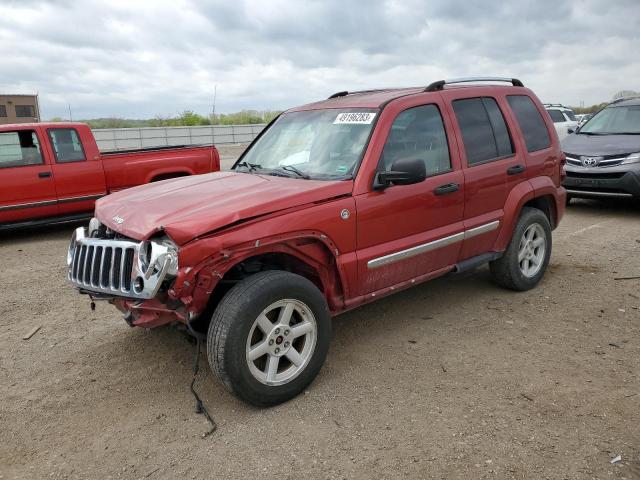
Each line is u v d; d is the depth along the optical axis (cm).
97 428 355
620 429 331
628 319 498
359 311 533
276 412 363
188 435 343
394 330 487
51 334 509
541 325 489
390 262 431
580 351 437
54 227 1053
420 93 475
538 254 580
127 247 352
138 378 418
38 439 345
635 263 666
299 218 372
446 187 464
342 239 397
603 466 298
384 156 429
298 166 453
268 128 539
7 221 898
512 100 559
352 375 408
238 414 363
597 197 967
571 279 611
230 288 377
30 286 658
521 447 317
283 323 365
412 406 364
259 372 359
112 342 486
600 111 1108
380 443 326
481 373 405
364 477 297
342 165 426
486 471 298
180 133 3612
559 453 310
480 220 503
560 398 368
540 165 562
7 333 515
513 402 364
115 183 978
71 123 942
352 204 401
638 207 1037
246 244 348
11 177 884
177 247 334
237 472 306
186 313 343
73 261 405
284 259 402
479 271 645
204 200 382
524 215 555
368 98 482
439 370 412
